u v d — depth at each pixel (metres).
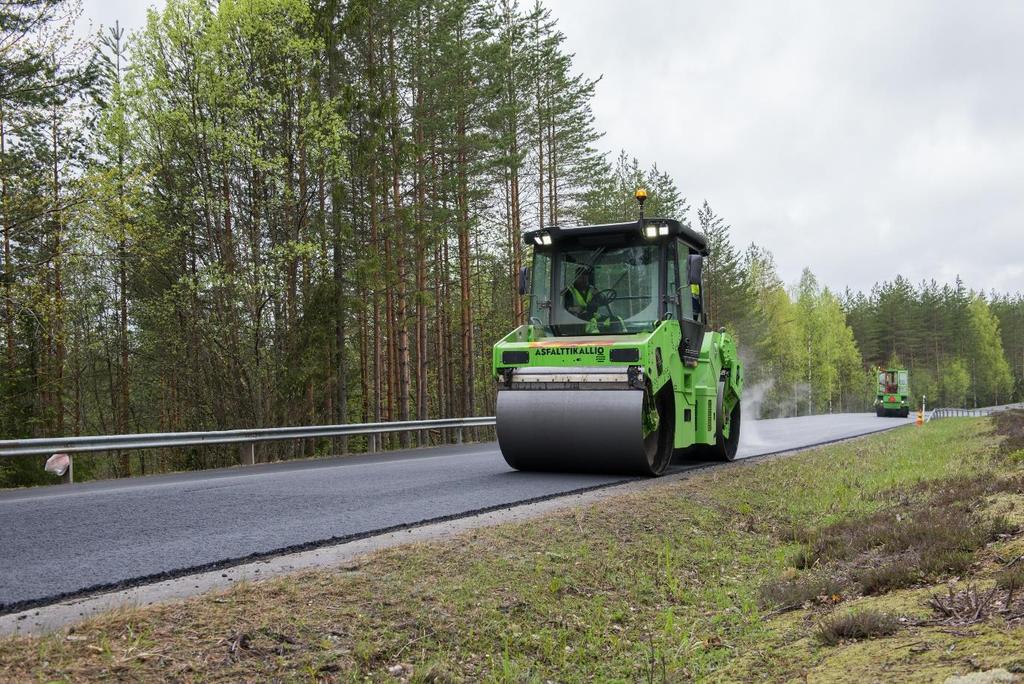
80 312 26.69
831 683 3.80
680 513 8.51
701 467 12.66
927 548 6.11
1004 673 3.33
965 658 3.71
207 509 8.36
